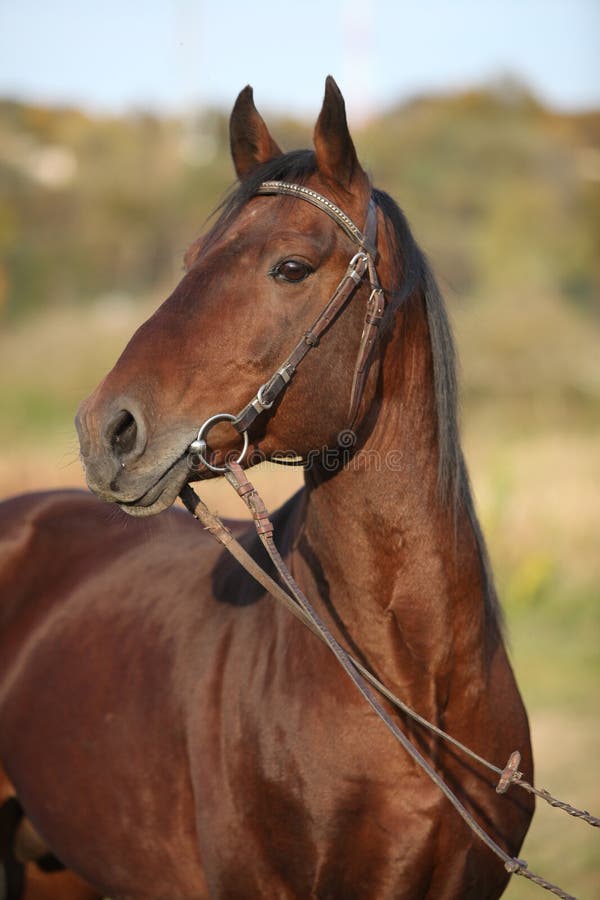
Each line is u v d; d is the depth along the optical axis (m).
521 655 10.91
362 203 3.61
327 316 3.48
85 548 5.02
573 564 13.38
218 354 3.42
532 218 46.88
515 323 27.81
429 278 3.78
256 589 4.08
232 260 3.48
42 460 17.62
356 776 3.57
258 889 3.80
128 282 49.62
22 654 4.83
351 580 3.69
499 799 3.76
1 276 47.25
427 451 3.71
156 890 4.24
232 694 3.88
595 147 65.94
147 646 4.32
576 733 8.81
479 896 3.79
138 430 3.33
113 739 4.27
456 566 3.69
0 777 4.87
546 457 19.25
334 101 3.50
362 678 3.56
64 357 31.53
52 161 61.53
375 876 3.62
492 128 55.47
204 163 53.44
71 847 4.50
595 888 6.38
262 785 3.70
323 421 3.55
